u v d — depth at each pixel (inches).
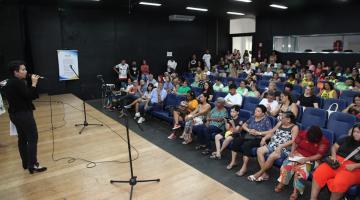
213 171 148.7
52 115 247.3
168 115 224.7
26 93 122.3
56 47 346.6
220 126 175.5
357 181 106.7
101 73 386.0
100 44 381.1
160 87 251.3
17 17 317.1
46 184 123.0
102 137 189.0
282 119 141.6
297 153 127.3
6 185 122.0
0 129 206.1
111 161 148.4
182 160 163.5
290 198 119.9
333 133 134.0
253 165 156.1
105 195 114.3
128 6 347.6
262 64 423.2
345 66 379.9
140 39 415.8
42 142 177.3
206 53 475.2
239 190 128.3
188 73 428.5
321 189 116.1
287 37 445.4
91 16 369.4
